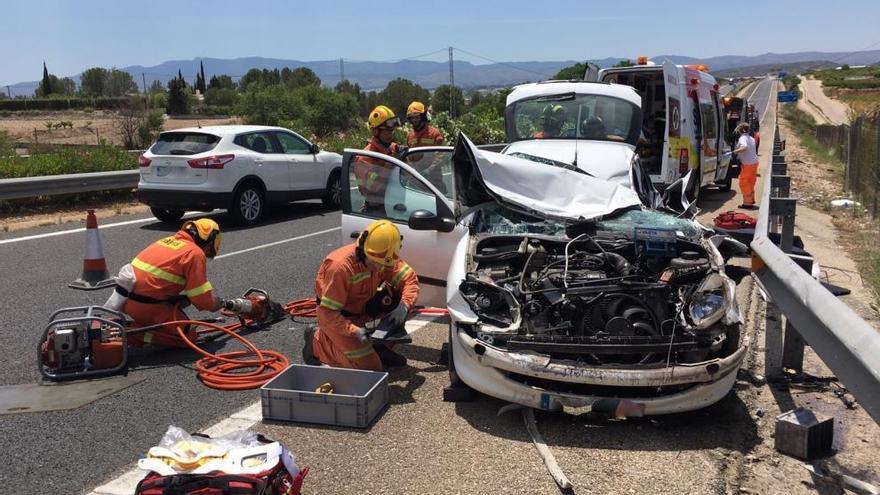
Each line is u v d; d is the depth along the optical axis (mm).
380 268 5043
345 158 6445
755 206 14047
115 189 14633
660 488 3670
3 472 3838
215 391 5020
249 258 9359
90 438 4254
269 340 6145
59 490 3658
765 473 3852
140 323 5754
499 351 4309
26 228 11383
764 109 72375
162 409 4684
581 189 5691
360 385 4676
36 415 4578
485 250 5098
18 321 6535
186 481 3104
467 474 3809
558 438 4246
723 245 5484
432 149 7227
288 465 3363
